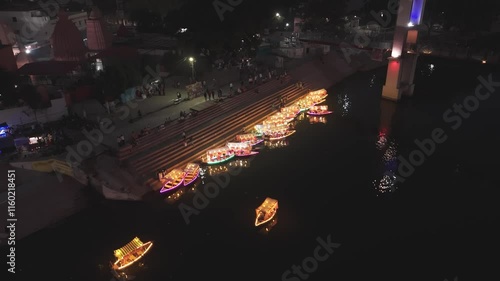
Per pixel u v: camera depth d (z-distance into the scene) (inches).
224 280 843.4
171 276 853.8
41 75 1583.4
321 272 863.7
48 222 1001.5
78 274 858.1
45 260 891.4
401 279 842.8
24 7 2119.8
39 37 2110.0
